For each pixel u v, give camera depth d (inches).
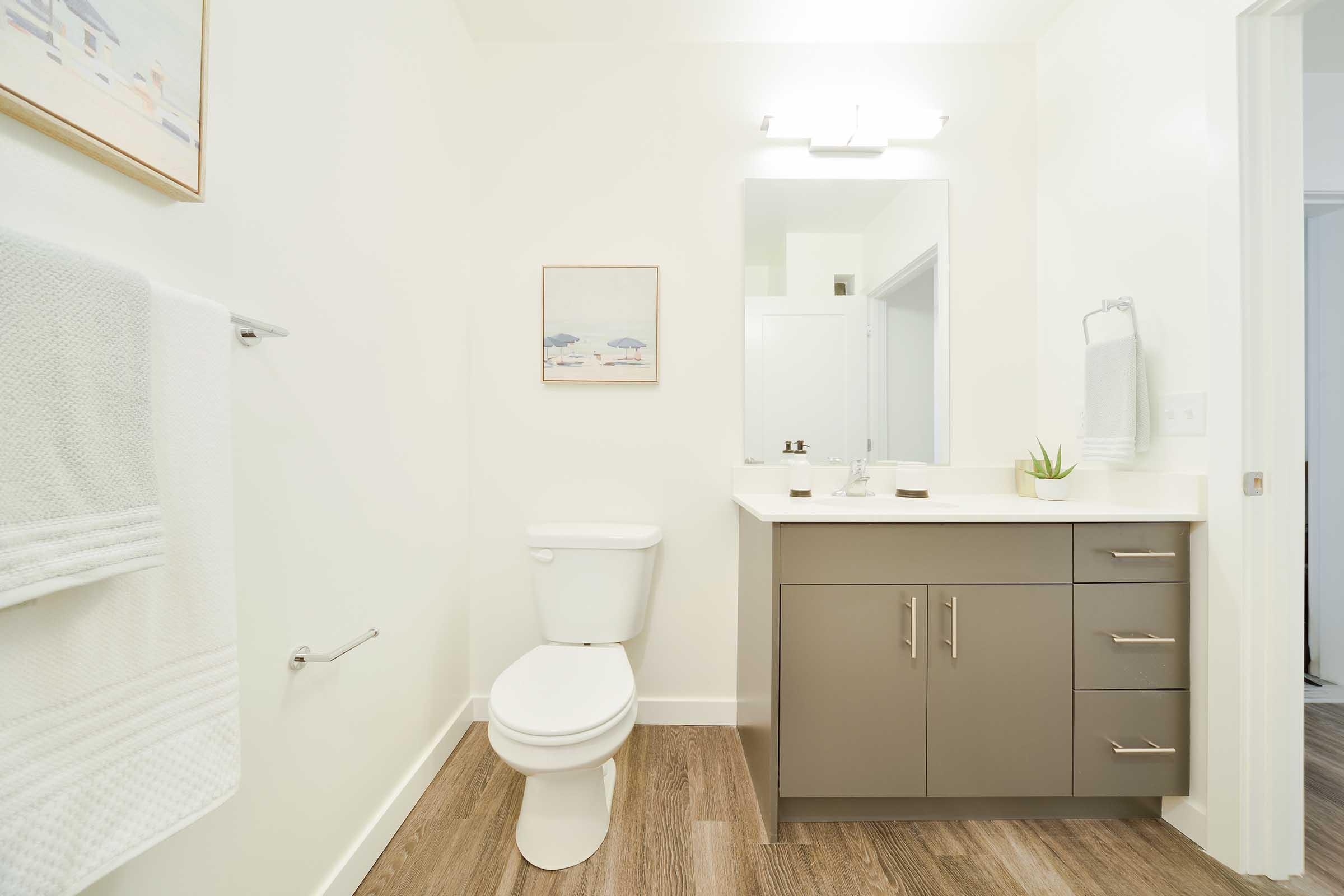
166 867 30.1
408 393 60.4
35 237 23.0
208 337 29.2
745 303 81.0
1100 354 64.8
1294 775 51.0
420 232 63.6
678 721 80.2
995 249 81.4
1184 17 57.6
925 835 56.9
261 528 37.6
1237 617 51.8
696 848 54.9
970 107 81.4
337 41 47.0
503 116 80.5
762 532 62.7
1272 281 51.4
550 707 51.9
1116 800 59.2
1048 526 57.1
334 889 45.8
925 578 57.1
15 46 22.1
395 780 57.4
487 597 80.5
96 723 23.3
